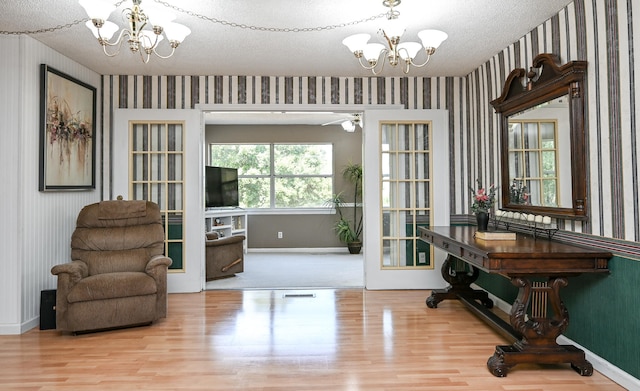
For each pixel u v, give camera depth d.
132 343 3.27
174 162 4.91
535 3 3.00
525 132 3.59
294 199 8.66
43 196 3.86
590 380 2.62
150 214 4.16
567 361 2.69
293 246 8.55
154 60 4.32
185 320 3.85
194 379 2.63
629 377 2.46
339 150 8.59
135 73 4.80
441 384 2.56
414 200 5.03
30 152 3.67
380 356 3.00
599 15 2.70
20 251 3.56
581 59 2.88
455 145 5.05
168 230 4.91
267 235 8.55
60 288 3.41
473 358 2.97
